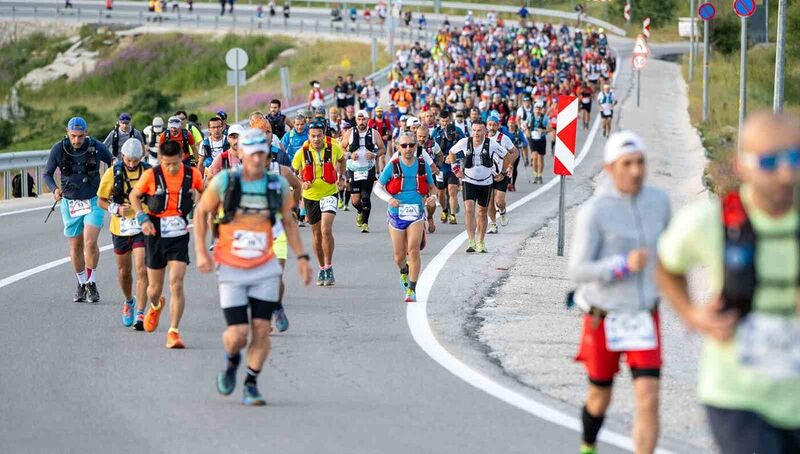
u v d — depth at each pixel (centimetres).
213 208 2814
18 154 8244
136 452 2438
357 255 5538
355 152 6366
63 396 2919
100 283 4684
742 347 1647
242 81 10675
